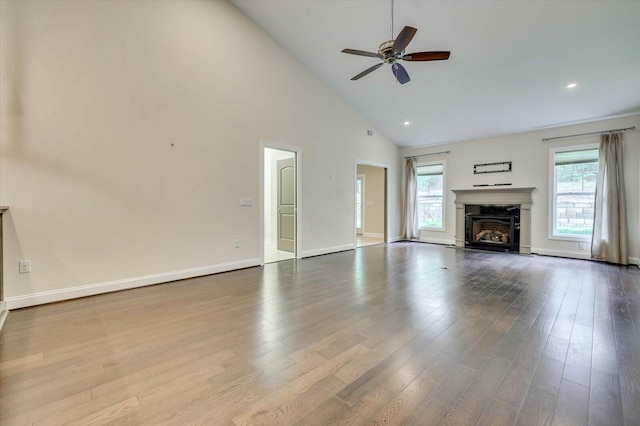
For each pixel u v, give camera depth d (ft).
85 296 10.49
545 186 19.42
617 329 7.86
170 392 5.22
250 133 15.23
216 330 7.78
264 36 15.67
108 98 10.85
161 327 7.95
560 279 13.08
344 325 8.11
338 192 20.44
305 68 17.87
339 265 16.06
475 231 22.33
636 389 5.32
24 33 9.30
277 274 13.97
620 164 16.31
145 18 11.66
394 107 20.08
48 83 9.68
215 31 13.74
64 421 4.51
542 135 19.54
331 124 19.72
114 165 11.04
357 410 4.75
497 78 15.15
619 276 13.64
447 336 7.44
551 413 4.70
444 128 21.52
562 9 10.83
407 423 4.48
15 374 5.74
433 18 12.40
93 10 10.47
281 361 6.26
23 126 9.33
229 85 14.33
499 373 5.82
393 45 9.91
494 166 21.56
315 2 13.15
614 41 11.71
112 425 4.43
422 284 12.23
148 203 11.91
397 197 26.32
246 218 15.19
